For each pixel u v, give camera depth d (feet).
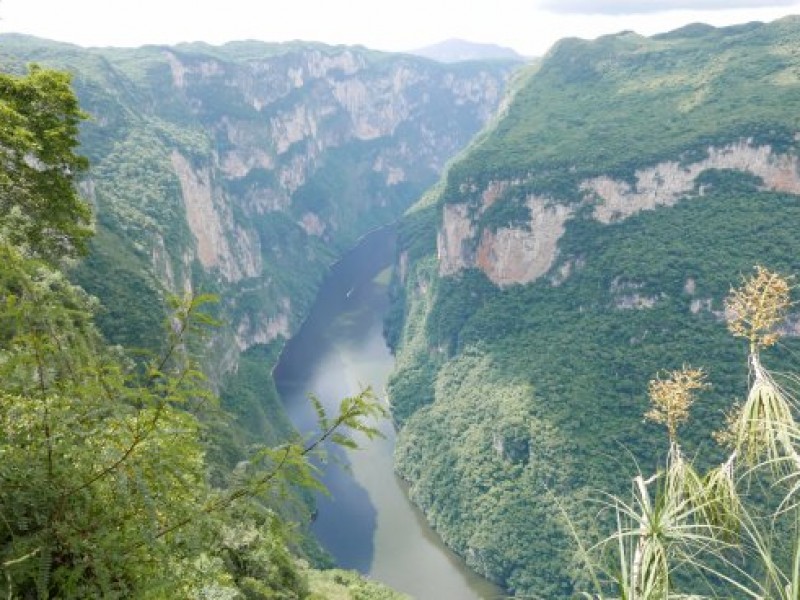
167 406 26.58
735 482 20.18
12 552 23.17
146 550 25.86
